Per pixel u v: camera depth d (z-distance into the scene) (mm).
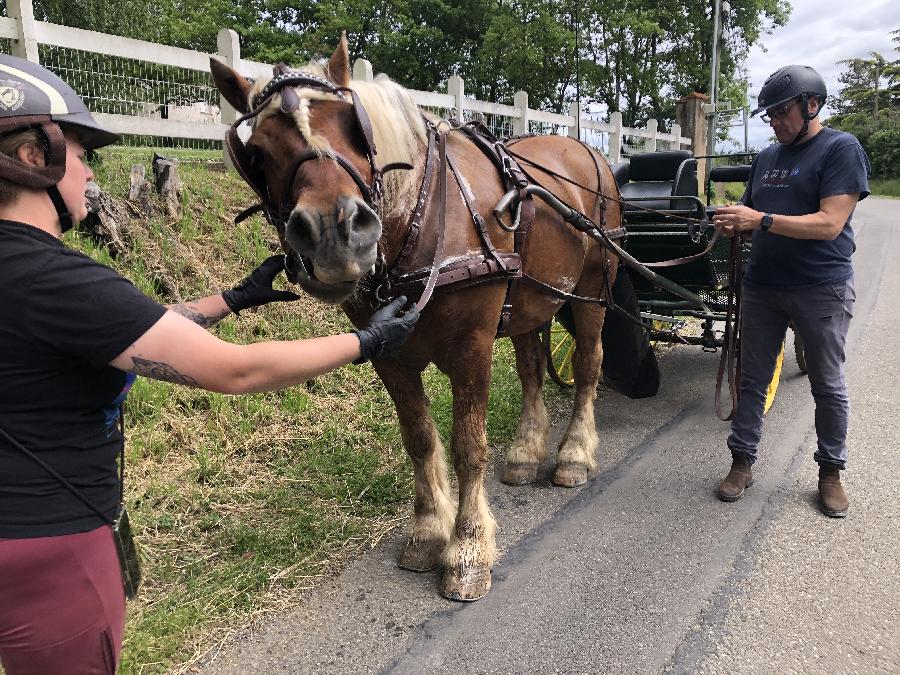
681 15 23859
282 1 23281
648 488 3588
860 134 45000
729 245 5004
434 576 2799
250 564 2783
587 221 3146
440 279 2320
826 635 2381
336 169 1828
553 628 2449
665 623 2463
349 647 2361
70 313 1168
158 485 3270
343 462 3688
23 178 1157
